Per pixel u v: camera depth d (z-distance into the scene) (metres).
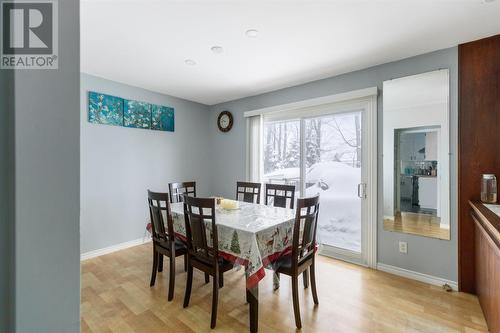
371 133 2.92
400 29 2.12
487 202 2.18
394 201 2.78
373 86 2.89
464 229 2.37
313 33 2.18
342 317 2.01
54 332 0.60
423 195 2.60
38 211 0.57
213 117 4.77
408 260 2.70
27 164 0.56
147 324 1.92
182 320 1.97
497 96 2.23
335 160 3.36
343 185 3.29
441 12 1.87
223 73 3.14
